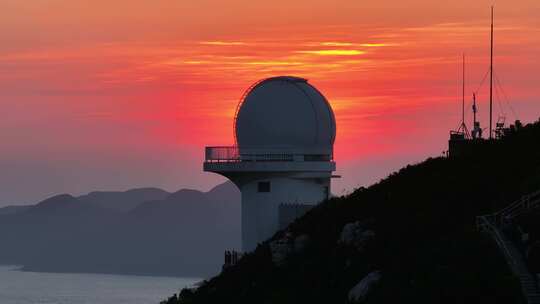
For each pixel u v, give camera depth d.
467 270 173.00
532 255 170.88
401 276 181.62
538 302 161.50
